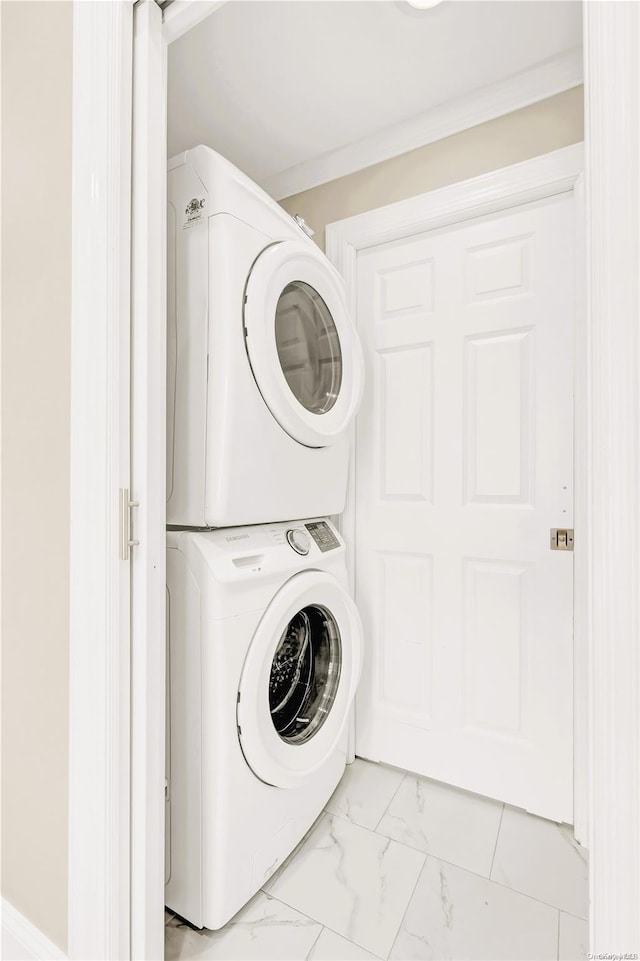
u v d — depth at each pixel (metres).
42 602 1.05
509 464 1.58
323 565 1.46
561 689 1.50
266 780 1.20
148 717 0.96
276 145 1.78
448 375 1.68
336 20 1.26
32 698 1.08
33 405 1.07
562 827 1.50
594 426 0.48
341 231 1.84
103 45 0.91
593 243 0.49
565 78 1.43
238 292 1.13
